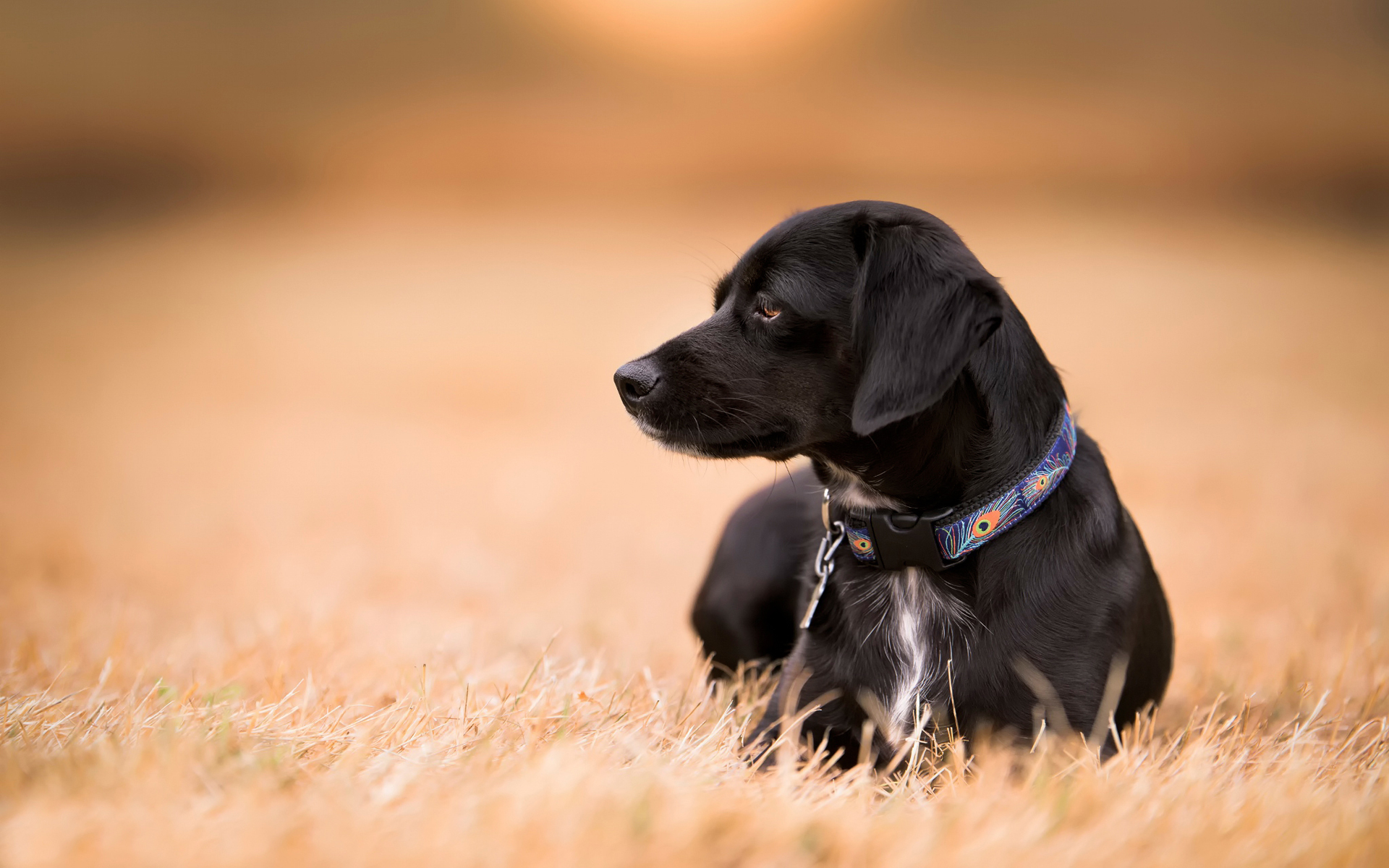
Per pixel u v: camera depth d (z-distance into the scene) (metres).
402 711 3.39
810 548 3.91
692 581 7.13
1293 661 4.24
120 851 2.19
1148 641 3.61
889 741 3.35
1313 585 5.92
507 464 11.16
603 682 4.04
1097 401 13.24
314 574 7.04
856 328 3.26
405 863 2.19
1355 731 3.57
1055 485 3.35
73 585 6.44
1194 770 2.89
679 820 2.38
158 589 6.57
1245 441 10.69
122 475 10.47
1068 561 3.31
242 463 11.23
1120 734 3.55
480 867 2.19
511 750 2.95
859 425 3.10
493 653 4.93
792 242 3.48
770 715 3.57
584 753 2.85
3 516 8.41
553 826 2.34
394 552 7.71
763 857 2.33
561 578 7.10
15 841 2.22
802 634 3.67
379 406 14.61
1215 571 6.41
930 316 3.12
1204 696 4.14
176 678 4.27
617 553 7.84
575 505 9.38
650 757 2.86
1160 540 7.20
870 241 3.33
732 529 4.61
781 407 3.50
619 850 2.26
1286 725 3.60
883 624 3.42
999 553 3.29
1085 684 3.25
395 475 10.67
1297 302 21.47
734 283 3.69
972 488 3.30
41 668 4.18
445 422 13.57
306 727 3.14
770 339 3.50
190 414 14.01
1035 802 2.63
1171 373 15.07
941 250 3.23
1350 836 2.49
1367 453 10.02
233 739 2.89
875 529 3.39
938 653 3.33
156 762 2.58
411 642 5.08
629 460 11.37
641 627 5.82
